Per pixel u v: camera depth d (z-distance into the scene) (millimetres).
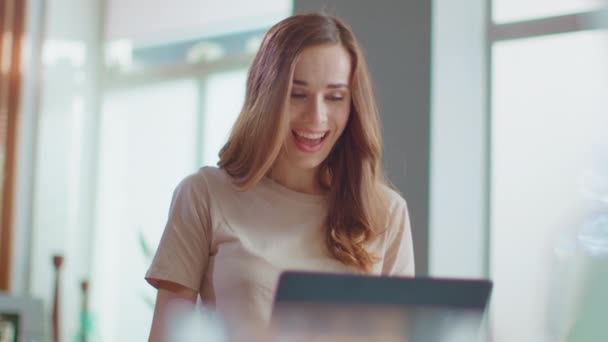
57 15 6484
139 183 6492
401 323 1556
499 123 4141
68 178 6586
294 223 2182
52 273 6469
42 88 6426
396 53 3896
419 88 3828
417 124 3820
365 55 3982
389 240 2281
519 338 4035
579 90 3965
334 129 2162
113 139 6617
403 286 1559
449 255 3875
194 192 2178
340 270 2172
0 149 6293
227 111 6016
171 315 2119
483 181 4090
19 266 6344
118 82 6594
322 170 2256
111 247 6609
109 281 6594
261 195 2191
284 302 1526
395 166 3869
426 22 3826
